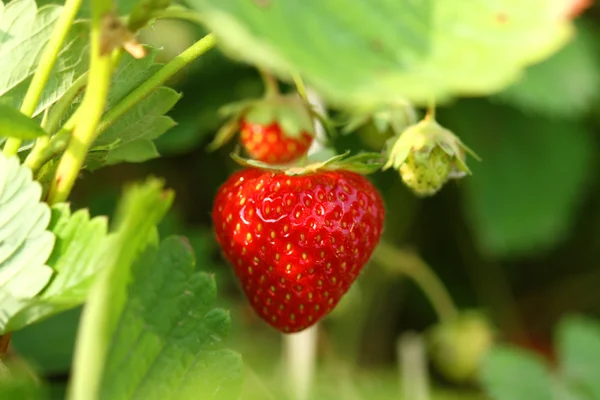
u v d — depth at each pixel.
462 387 0.38
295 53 0.13
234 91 0.34
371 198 0.21
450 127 0.38
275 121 0.26
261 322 0.35
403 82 0.13
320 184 0.21
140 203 0.15
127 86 0.18
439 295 0.38
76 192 0.34
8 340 0.17
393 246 0.39
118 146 0.19
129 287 0.16
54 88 0.18
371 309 0.39
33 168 0.17
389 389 0.34
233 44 0.13
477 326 0.38
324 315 0.21
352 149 0.34
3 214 0.17
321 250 0.21
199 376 0.17
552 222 0.37
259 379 0.29
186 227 0.37
